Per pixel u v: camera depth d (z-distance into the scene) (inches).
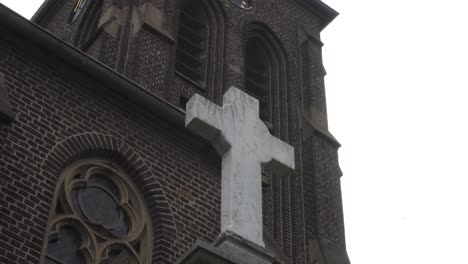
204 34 1126.4
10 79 621.6
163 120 688.4
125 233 623.8
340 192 1040.2
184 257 447.2
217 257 448.8
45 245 570.6
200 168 687.1
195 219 654.5
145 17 982.4
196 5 1155.9
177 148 684.7
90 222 609.0
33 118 614.2
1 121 582.9
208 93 1045.8
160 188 650.2
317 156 1055.0
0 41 636.7
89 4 1176.8
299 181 1033.5
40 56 650.2
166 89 927.0
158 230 631.2
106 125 655.8
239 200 498.3
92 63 665.0
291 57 1189.7
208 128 514.9
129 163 649.6
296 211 993.5
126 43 953.5
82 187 621.0
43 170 595.8
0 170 570.6
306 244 966.4
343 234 991.6
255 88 1128.2
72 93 652.7
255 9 1203.2
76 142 628.7
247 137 526.9
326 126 1115.9
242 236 485.4
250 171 514.9
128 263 609.0
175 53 1035.9
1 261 534.3
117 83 672.4
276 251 844.6
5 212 555.8
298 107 1128.2
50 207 587.5
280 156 535.2
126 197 637.3
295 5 1266.0
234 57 1110.4
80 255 592.1
